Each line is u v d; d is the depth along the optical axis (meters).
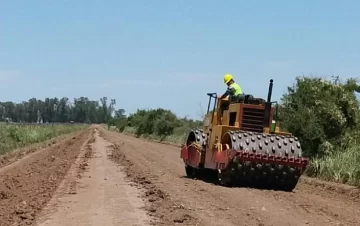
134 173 21.61
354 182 19.00
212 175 20.05
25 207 13.36
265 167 16.17
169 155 33.38
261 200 14.50
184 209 12.90
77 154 33.53
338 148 22.22
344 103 22.88
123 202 14.37
